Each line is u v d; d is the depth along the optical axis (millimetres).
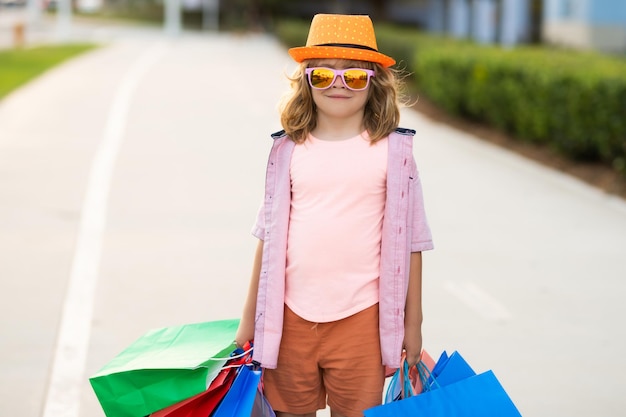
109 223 8828
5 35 51438
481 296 6809
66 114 17016
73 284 6883
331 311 3396
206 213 9344
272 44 52750
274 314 3432
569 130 12188
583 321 6297
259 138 14836
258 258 3510
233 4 77375
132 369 3279
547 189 11047
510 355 5629
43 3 75812
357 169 3371
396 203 3377
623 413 4852
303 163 3404
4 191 10156
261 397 3434
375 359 3463
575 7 29297
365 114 3475
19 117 16422
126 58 34500
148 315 6203
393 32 29641
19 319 6066
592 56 14984
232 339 3562
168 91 22000
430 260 7785
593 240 8586
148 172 11500
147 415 3348
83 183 10703
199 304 6457
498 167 12609
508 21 32500
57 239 8203
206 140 14422
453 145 14805
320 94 3369
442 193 10703
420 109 19625
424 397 3240
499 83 15023
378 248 3422
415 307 3508
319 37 3418
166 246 8023
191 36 61031
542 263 7750
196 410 3379
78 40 49562
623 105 10922
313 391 3576
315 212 3387
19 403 4770
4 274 7094
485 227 9023
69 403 4785
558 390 5129
